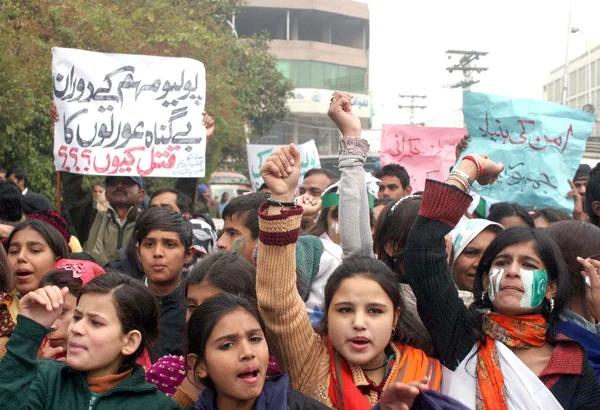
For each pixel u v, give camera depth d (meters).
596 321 3.84
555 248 3.38
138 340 3.12
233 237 4.69
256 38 33.09
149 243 4.68
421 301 3.29
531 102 7.80
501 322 3.31
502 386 3.17
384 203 5.67
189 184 7.38
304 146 9.77
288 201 3.20
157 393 3.09
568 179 7.71
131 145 6.72
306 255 4.08
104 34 15.46
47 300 2.77
